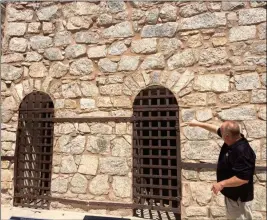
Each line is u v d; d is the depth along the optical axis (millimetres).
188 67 4223
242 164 2732
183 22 4324
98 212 4344
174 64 4289
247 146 2818
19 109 4980
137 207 4172
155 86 4367
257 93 3904
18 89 5012
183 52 4273
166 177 4145
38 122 4918
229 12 4145
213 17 4195
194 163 3992
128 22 4582
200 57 4191
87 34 4762
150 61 4398
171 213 4445
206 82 4117
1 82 5094
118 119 4418
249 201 2863
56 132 4684
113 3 4684
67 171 4535
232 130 2844
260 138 3824
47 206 4590
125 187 4277
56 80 4824
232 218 2957
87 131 4531
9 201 4793
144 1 4535
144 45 4457
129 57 4504
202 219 3902
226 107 3994
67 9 4910
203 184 3957
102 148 4434
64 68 4801
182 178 4059
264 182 3752
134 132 4359
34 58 4988
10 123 4988
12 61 5094
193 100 4137
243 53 4027
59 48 4879
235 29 4094
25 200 4801
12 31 5145
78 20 4828
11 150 4926
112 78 4543
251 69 3965
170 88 4250
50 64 4895
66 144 4602
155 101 4848
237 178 2711
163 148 4215
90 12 4789
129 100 4422
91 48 4715
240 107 3945
